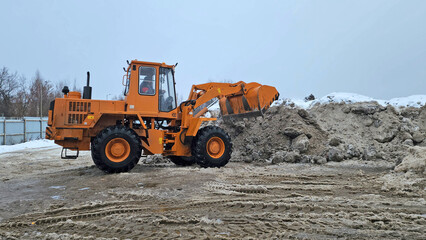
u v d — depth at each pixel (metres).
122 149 7.29
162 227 3.57
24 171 9.01
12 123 23.31
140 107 7.91
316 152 9.36
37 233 3.51
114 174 7.07
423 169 5.93
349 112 10.56
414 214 3.78
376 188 5.44
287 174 6.82
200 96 9.12
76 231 3.52
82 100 7.45
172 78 8.41
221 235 3.26
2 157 13.53
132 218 3.92
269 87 8.75
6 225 3.79
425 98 10.70
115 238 3.25
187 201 4.72
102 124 7.61
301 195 4.94
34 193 5.61
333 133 10.02
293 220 3.69
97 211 4.31
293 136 9.84
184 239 3.17
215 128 8.39
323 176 6.64
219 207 4.38
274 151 9.88
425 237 3.05
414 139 9.39
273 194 5.11
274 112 11.11
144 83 8.02
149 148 7.85
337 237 3.12
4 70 44.16
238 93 8.98
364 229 3.33
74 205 4.65
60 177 7.31
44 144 22.66
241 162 9.69
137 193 5.24
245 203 4.48
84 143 7.52
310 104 11.54
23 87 45.97
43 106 45.38
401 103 10.68
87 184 6.21
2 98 43.62
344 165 8.34
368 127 10.07
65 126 7.29
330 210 4.10
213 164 8.16
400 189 5.19
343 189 5.42
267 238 3.13
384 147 9.41
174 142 8.30
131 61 7.91
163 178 6.52
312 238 3.10
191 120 8.25
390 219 3.62
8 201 5.02
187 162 9.27
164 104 8.24
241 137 11.23
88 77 8.01
